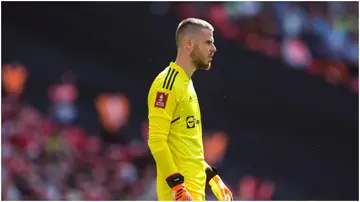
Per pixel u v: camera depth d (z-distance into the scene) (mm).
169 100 20500
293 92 67500
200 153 21312
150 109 20672
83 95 58312
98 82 60156
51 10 63156
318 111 67562
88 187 43375
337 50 77500
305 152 63906
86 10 64500
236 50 66438
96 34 64062
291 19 73438
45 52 60312
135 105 60438
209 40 21078
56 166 43000
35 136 44312
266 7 72188
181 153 20844
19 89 50688
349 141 67375
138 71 63062
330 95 69750
